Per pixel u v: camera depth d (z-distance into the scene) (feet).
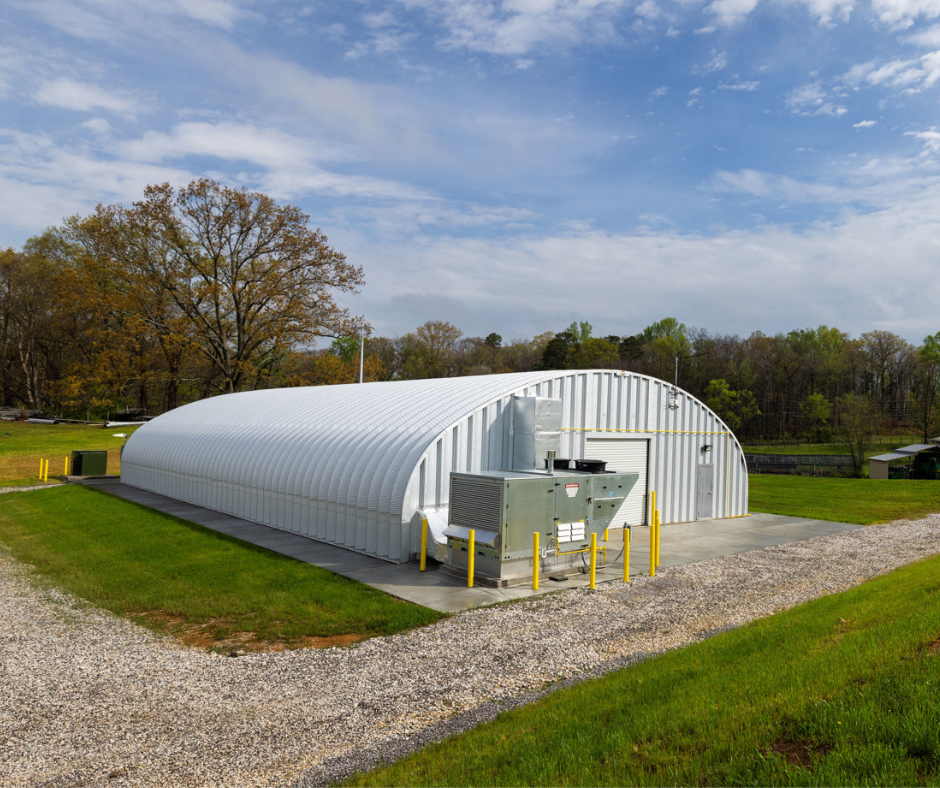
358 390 70.44
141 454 88.07
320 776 17.42
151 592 37.22
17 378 209.87
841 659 19.74
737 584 38.75
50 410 219.20
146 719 21.13
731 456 72.02
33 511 69.10
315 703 22.30
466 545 39.81
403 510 43.19
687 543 53.21
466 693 22.99
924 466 147.13
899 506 80.18
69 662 26.63
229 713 21.54
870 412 205.05
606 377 59.88
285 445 59.26
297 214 160.15
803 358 277.85
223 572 41.42
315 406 67.56
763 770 13.89
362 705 22.07
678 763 15.19
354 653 27.25
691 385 270.87
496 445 50.03
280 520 56.59
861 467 180.24
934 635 20.26
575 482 40.65
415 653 27.07
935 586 29.78
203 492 70.13
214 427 76.28
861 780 13.05
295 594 36.22
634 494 62.80
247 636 29.94
